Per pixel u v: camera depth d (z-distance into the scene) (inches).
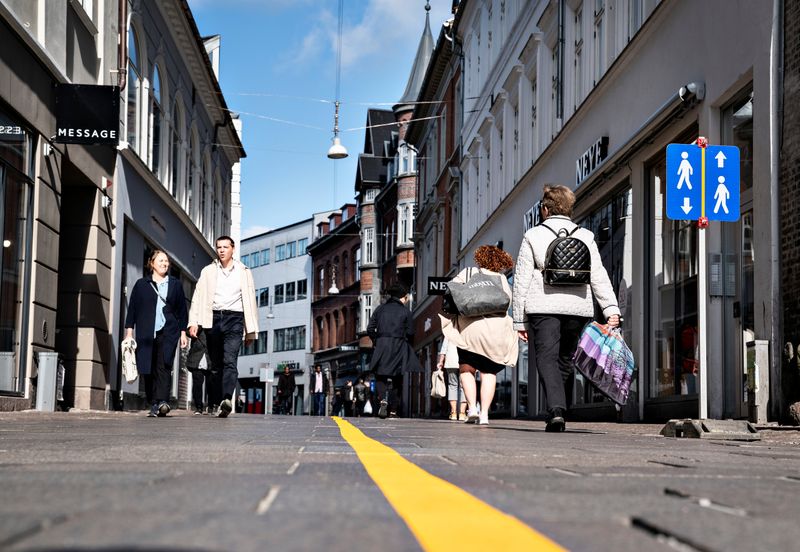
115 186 748.6
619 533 82.5
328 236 3014.3
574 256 326.0
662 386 527.5
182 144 1084.5
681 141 513.7
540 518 91.7
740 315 431.5
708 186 375.2
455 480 130.3
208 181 1321.4
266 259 3676.2
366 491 113.2
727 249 447.5
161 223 944.3
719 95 450.3
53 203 587.8
